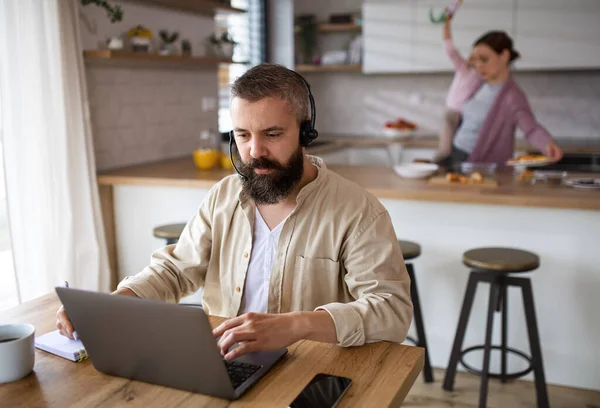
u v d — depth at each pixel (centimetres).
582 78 513
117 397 111
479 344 290
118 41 315
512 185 288
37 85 266
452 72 544
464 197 265
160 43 369
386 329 131
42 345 131
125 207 337
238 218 154
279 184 134
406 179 309
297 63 563
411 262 295
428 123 563
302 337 122
